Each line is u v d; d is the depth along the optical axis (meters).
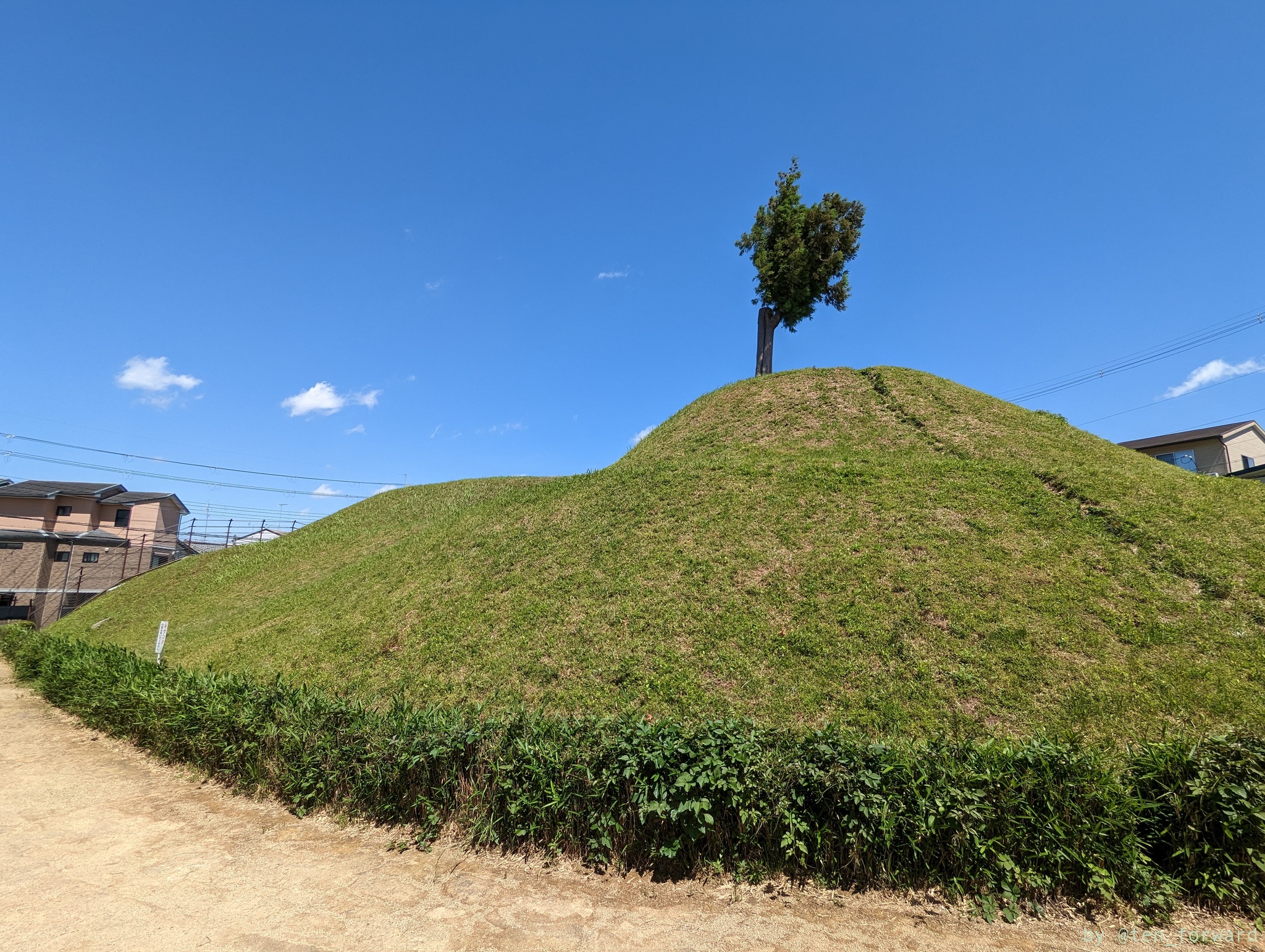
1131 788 5.33
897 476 13.95
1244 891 4.99
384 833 6.50
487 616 11.74
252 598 20.20
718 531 12.76
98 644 15.52
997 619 9.20
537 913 4.95
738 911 5.01
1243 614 8.92
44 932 4.46
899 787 5.38
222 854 5.98
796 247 28.50
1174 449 36.69
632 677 9.15
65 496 46.59
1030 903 5.04
